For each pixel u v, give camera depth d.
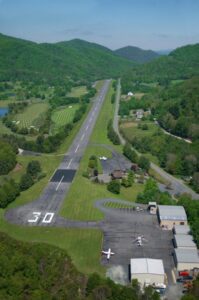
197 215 153.50
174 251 130.00
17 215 158.88
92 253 132.38
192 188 199.75
